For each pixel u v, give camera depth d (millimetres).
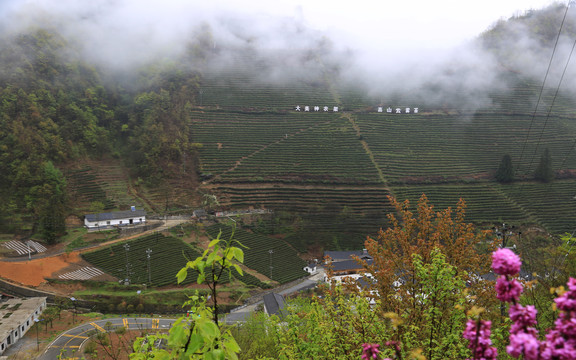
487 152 148500
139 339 11812
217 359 6980
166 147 135000
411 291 18609
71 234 96438
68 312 71250
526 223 109875
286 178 132000
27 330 62094
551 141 152125
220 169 134250
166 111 151125
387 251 20516
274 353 31688
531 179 131250
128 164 132000
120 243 94188
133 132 141375
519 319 5281
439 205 120250
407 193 126375
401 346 13711
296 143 149875
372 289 19406
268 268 97875
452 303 15680
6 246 87688
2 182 105812
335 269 96000
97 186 118938
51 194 102438
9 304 68062
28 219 97562
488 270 19156
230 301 81062
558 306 5125
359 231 113875
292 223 115688
